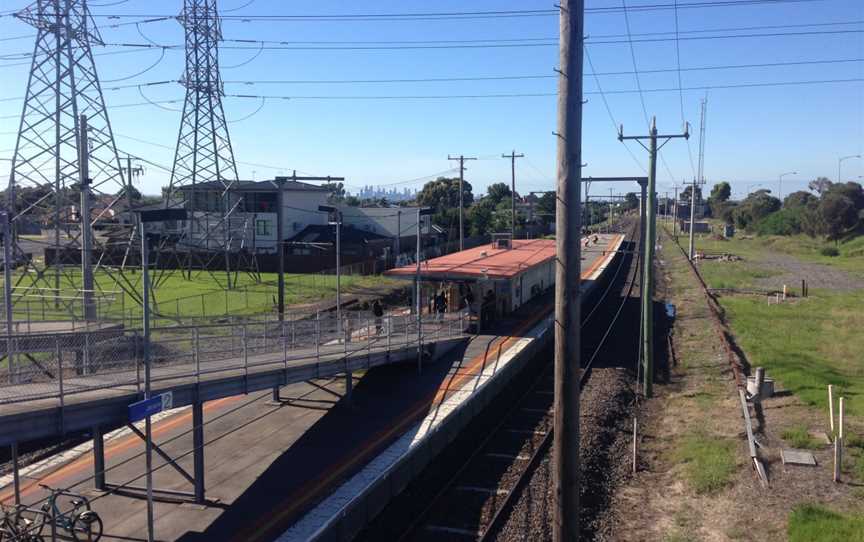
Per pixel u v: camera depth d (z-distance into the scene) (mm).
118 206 43438
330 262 51250
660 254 75438
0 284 34500
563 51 8461
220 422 17844
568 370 8875
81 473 14578
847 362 23984
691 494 13984
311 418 17969
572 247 8688
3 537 10766
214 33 45562
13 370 13836
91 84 29391
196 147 46156
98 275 43656
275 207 56375
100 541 11562
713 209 153500
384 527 12773
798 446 15773
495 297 30750
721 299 40656
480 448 16797
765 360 24094
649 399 21547
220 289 40156
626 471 15578
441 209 82375
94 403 11227
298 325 25297
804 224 87312
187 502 13062
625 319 35938
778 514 12453
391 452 15203
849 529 11438
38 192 39656
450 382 21016
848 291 44406
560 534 9078
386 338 22875
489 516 13039
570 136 8539
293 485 13688
